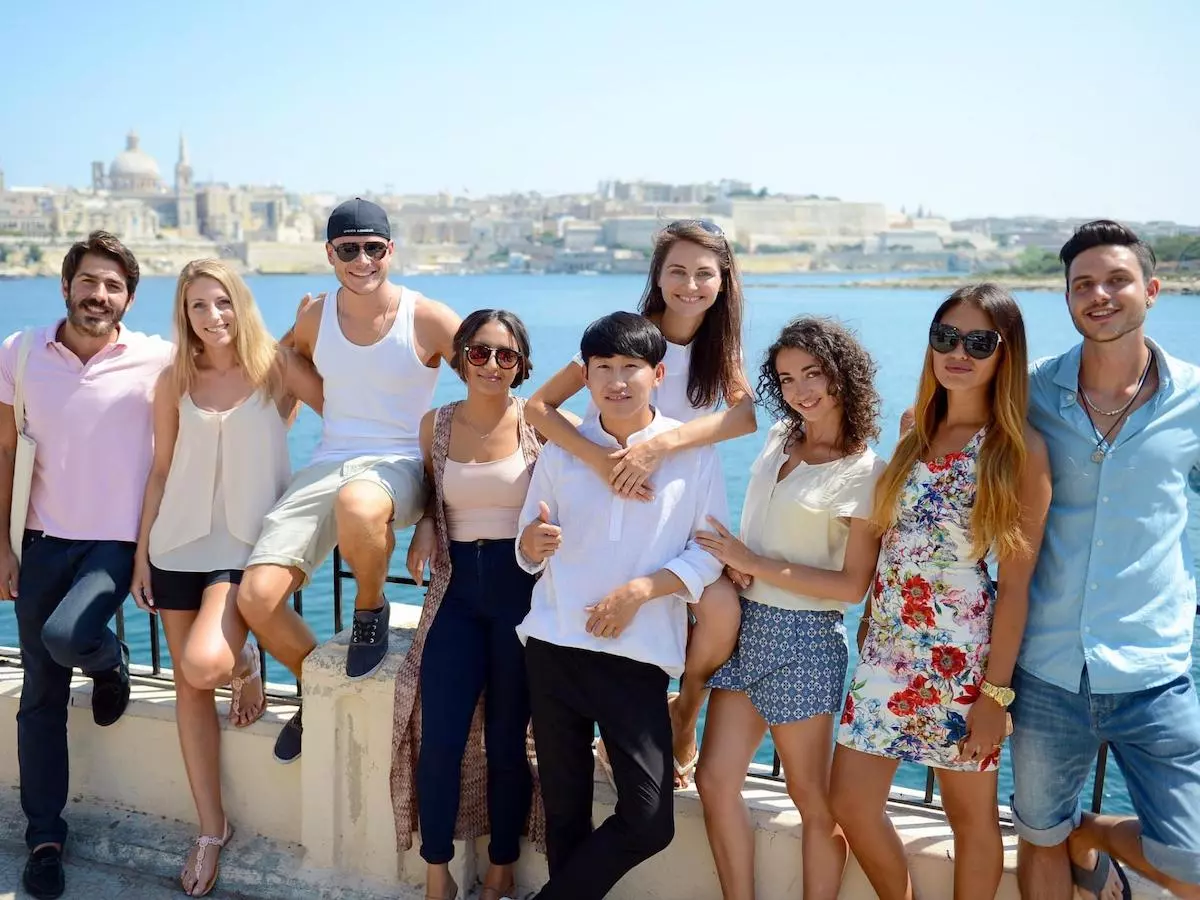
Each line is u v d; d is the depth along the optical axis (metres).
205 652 3.19
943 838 3.06
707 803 3.03
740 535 3.19
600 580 2.95
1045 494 2.69
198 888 3.36
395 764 3.14
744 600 3.10
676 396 3.42
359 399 3.61
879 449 16.11
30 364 3.51
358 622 3.20
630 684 2.89
